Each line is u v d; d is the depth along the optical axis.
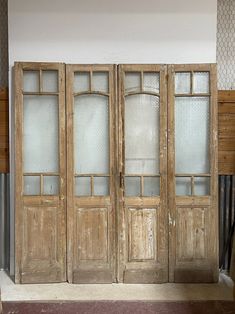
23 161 3.82
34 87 3.83
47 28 3.89
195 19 3.91
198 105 3.89
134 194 3.88
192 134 3.90
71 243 3.83
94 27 3.90
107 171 3.88
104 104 3.86
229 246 4.14
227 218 4.14
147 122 3.87
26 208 3.82
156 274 3.84
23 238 3.82
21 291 3.66
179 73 3.86
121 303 3.43
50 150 3.88
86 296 3.56
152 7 3.90
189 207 3.86
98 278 3.83
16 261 3.81
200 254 3.87
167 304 3.41
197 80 3.86
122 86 3.79
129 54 3.92
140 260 3.86
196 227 3.86
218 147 4.05
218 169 4.05
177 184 3.91
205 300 3.49
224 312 3.28
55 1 3.88
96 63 3.91
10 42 3.88
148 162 3.88
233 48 4.29
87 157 3.88
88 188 3.88
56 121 3.86
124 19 3.90
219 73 4.29
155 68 3.80
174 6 3.90
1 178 4.11
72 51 3.90
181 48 3.92
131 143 3.88
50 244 3.83
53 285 3.79
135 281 3.84
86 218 3.84
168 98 3.82
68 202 3.83
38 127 3.86
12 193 3.97
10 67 3.90
